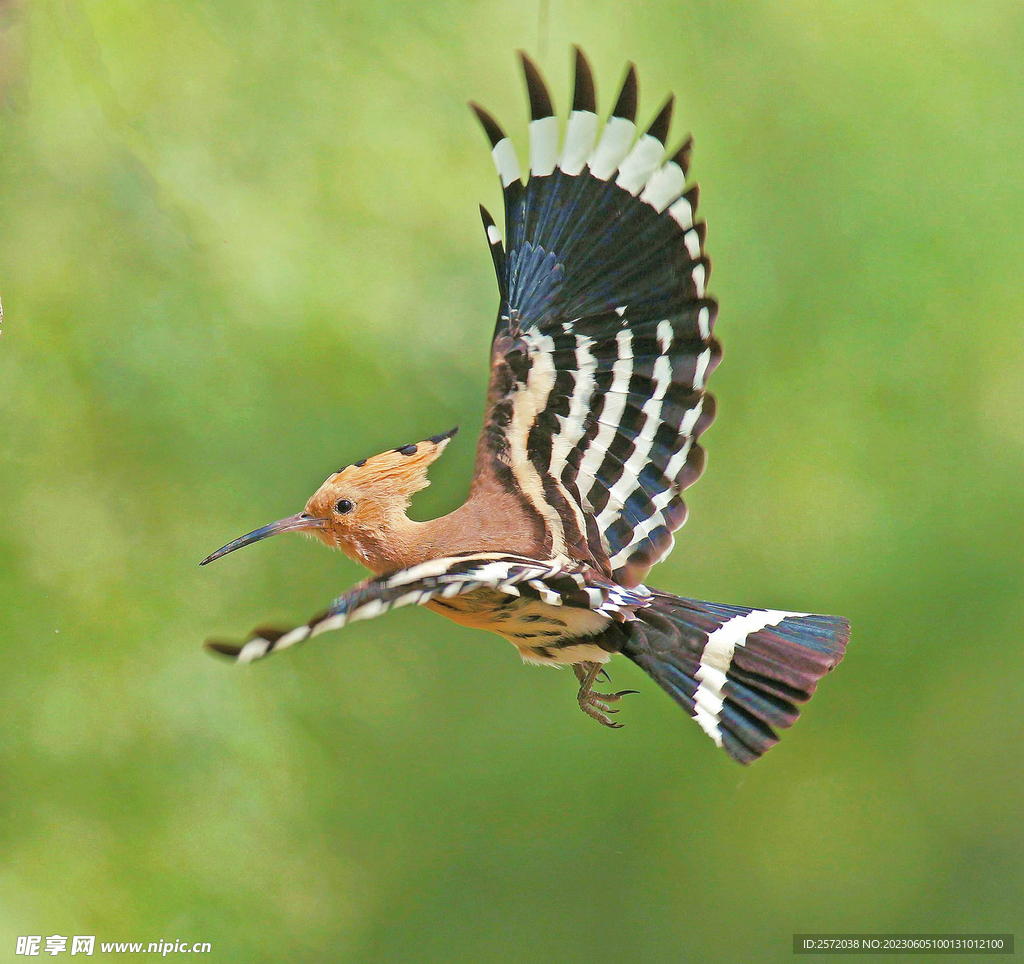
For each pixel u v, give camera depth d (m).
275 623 5.12
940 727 15.28
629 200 7.37
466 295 12.74
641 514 7.39
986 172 14.45
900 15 14.53
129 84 12.23
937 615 14.70
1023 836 15.66
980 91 14.50
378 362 12.46
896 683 14.95
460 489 12.63
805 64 14.38
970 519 14.62
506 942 14.25
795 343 14.38
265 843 11.63
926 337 14.44
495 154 7.54
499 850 14.41
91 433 11.84
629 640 7.56
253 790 11.57
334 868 12.71
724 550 14.50
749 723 7.32
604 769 14.73
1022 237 14.38
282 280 12.19
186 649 11.62
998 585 14.65
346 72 12.74
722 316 14.15
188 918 11.08
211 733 11.49
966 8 14.59
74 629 11.37
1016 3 14.65
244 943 11.28
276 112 12.50
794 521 14.56
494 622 7.58
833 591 14.45
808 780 15.48
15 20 11.02
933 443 14.63
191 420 11.99
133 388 11.90
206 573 11.88
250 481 12.12
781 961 14.98
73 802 11.12
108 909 10.95
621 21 13.94
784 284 14.31
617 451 7.44
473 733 14.33
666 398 7.35
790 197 14.34
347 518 8.16
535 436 7.62
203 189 12.15
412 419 12.57
